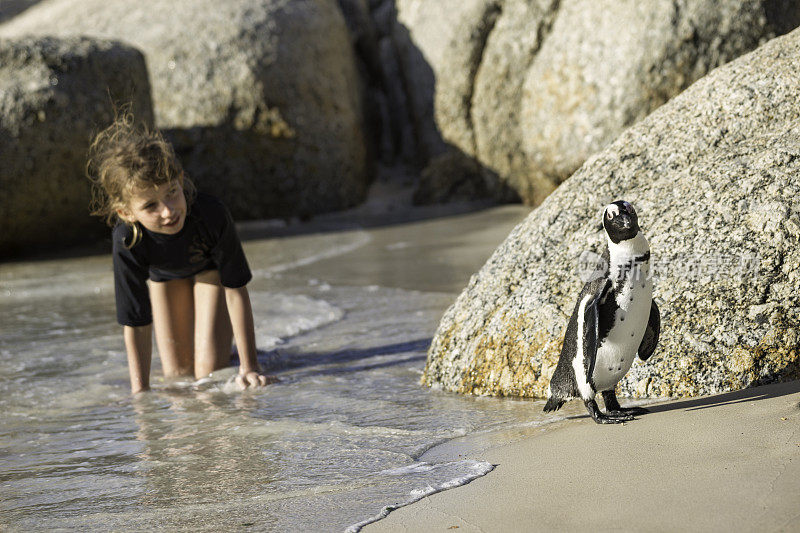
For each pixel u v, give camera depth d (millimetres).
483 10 15070
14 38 14383
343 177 17547
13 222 14125
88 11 18312
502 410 4520
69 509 3574
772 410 3615
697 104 5121
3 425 5113
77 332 7953
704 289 4387
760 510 2654
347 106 18125
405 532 2898
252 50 16734
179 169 5539
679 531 2615
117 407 5422
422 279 9359
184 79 16562
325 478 3678
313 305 8422
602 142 12969
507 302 5027
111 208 5578
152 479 3904
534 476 3311
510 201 15430
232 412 5047
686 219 4613
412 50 18781
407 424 4438
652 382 4352
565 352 4035
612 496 2971
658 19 12438
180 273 6043
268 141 16656
